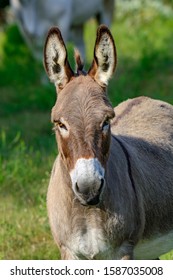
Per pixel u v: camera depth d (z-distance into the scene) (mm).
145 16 47906
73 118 11094
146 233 12930
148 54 35906
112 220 11953
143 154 13305
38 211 18219
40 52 33344
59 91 11906
